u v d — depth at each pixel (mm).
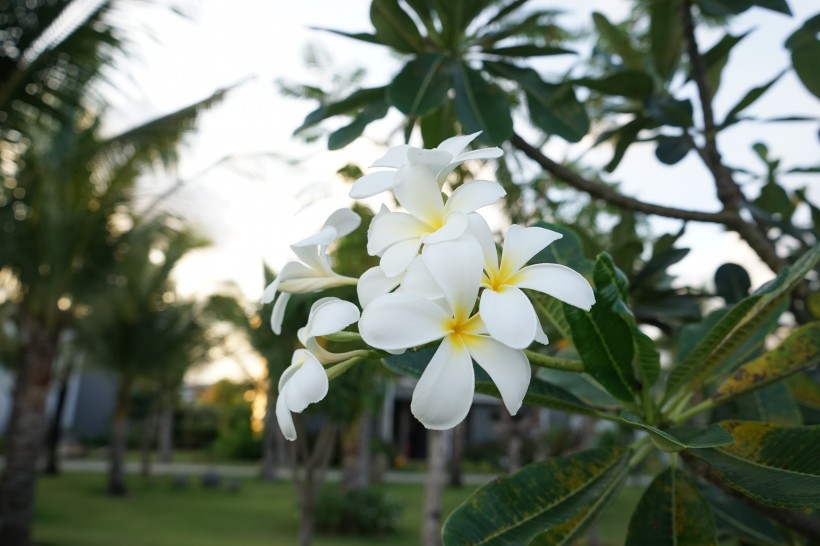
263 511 4590
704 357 367
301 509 2006
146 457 6211
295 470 2027
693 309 690
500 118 572
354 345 377
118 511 4348
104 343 4859
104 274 2988
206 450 10047
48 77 2156
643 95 653
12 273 2883
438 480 2197
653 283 703
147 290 4602
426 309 265
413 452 9805
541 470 374
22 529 2932
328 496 4246
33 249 2812
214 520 4164
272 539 3650
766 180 759
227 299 4875
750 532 525
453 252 270
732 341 379
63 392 6320
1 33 2027
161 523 3979
